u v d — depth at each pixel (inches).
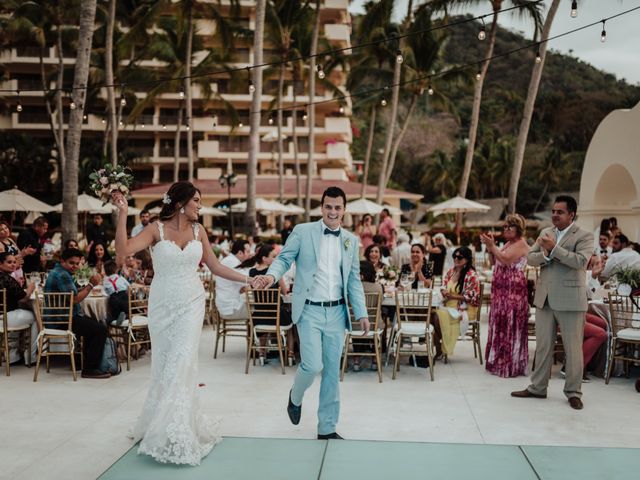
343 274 194.1
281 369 313.3
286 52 1315.2
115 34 1349.7
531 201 2406.5
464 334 326.3
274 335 336.8
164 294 184.4
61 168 1314.0
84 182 1435.8
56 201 1400.1
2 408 243.6
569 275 246.4
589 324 293.0
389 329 367.9
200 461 168.6
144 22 1090.1
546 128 2598.4
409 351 296.0
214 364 326.6
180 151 1759.4
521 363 296.4
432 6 1055.0
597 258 371.9
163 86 1365.7
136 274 398.0
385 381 289.4
